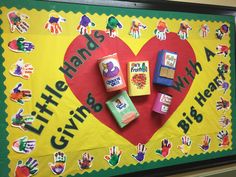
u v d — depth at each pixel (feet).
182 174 4.56
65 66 3.87
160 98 4.26
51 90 3.79
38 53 3.74
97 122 4.01
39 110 3.72
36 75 3.72
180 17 4.62
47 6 3.80
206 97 4.78
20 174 3.58
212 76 4.85
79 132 3.91
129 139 4.18
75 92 3.91
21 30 3.66
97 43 4.05
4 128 3.54
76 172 3.87
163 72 4.25
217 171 4.82
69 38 3.91
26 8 3.69
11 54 3.61
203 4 4.81
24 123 3.63
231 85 5.01
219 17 4.96
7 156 3.53
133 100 4.22
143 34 4.34
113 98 4.06
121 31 4.20
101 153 4.02
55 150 3.77
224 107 4.93
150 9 4.40
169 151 4.45
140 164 4.24
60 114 3.82
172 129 4.49
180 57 4.59
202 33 4.80
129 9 4.27
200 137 4.71
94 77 4.01
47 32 3.79
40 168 3.69
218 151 4.86
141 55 4.30
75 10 3.95
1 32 3.57
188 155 4.60
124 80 4.12
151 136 4.33
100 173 4.00
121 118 4.06
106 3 4.13
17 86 3.62
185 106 4.60
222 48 4.96
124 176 4.13
